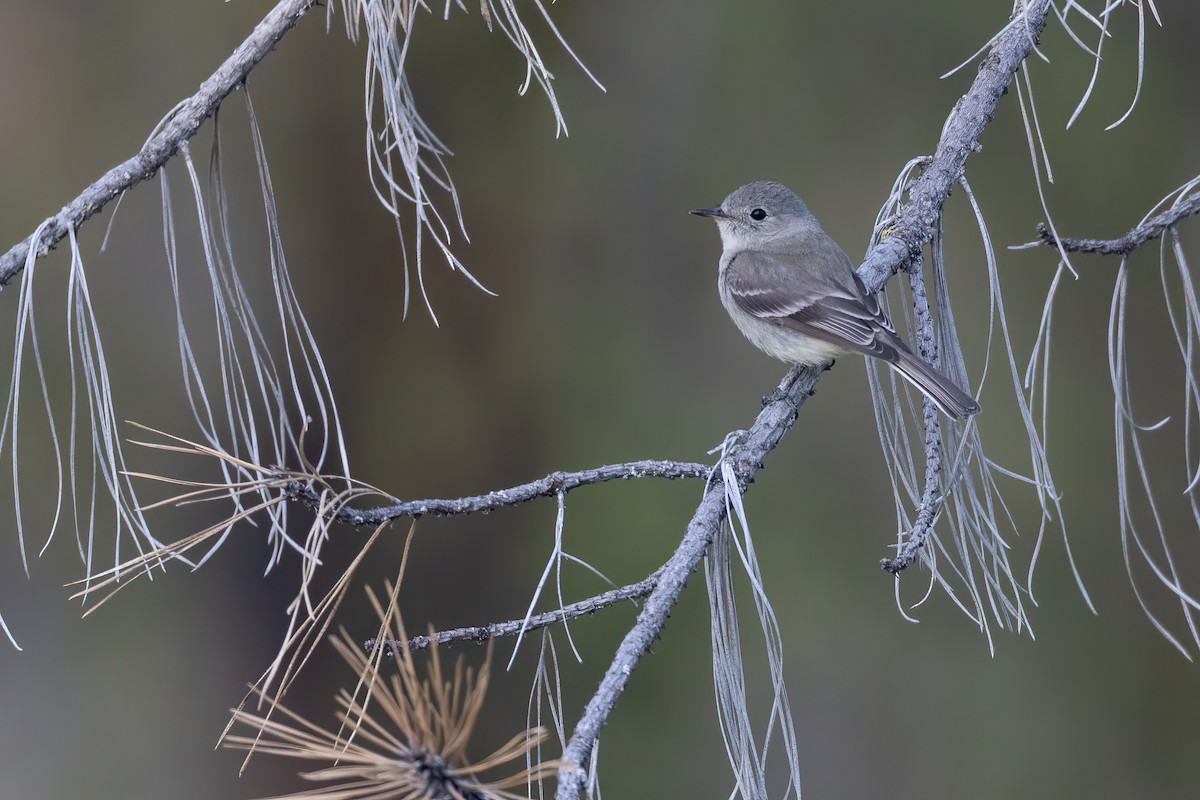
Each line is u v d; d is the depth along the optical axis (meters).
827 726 12.53
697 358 13.20
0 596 11.84
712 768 11.84
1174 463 12.89
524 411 12.80
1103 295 12.86
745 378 13.16
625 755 11.87
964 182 6.01
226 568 12.35
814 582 12.76
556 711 3.89
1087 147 12.63
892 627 12.68
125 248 11.52
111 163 11.59
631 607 12.19
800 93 13.23
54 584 11.88
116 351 11.52
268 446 12.05
